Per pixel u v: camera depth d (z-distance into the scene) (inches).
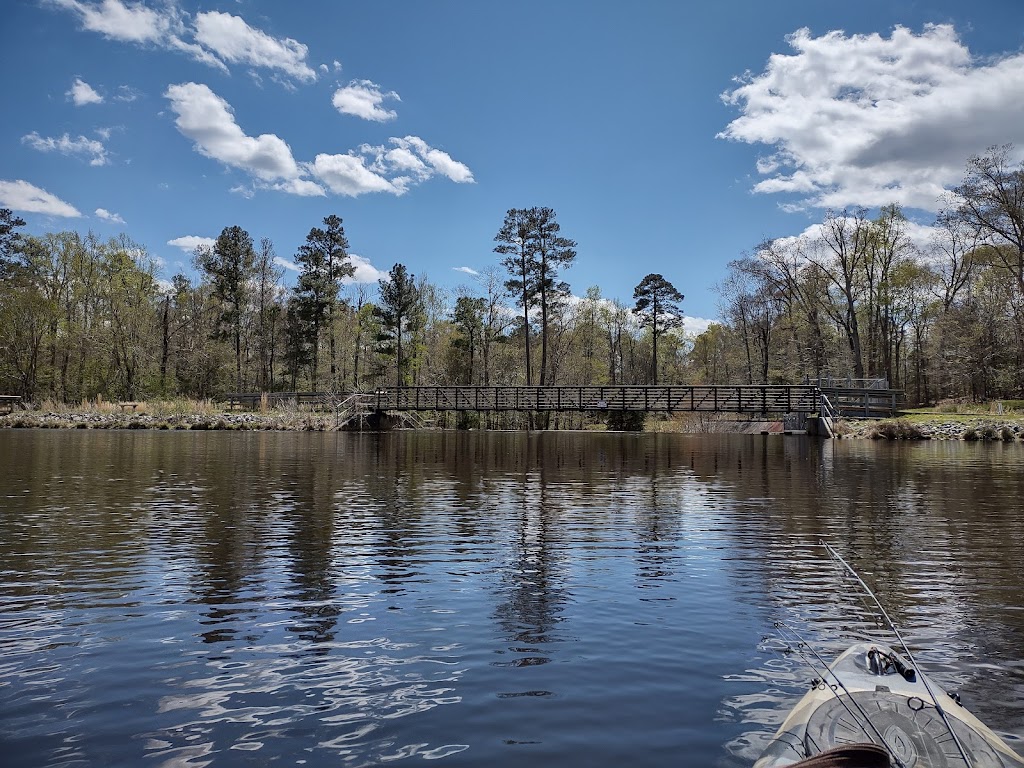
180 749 152.3
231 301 2581.2
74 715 168.1
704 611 252.4
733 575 303.3
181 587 280.5
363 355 2837.1
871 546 363.6
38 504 486.9
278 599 265.0
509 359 2514.8
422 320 2640.3
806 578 299.1
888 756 129.9
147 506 481.1
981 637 225.8
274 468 747.4
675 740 157.8
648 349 3257.9
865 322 2313.0
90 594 269.7
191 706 173.5
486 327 2448.3
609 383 2957.7
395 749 153.2
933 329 1989.4
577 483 631.8
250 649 212.8
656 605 259.4
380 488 586.2
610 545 363.3
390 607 255.8
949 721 147.3
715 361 2992.1
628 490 583.8
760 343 2524.6
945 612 251.8
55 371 2331.4
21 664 199.6
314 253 2470.5
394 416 1894.7
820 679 169.8
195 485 596.4
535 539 377.7
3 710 170.4
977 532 402.3
